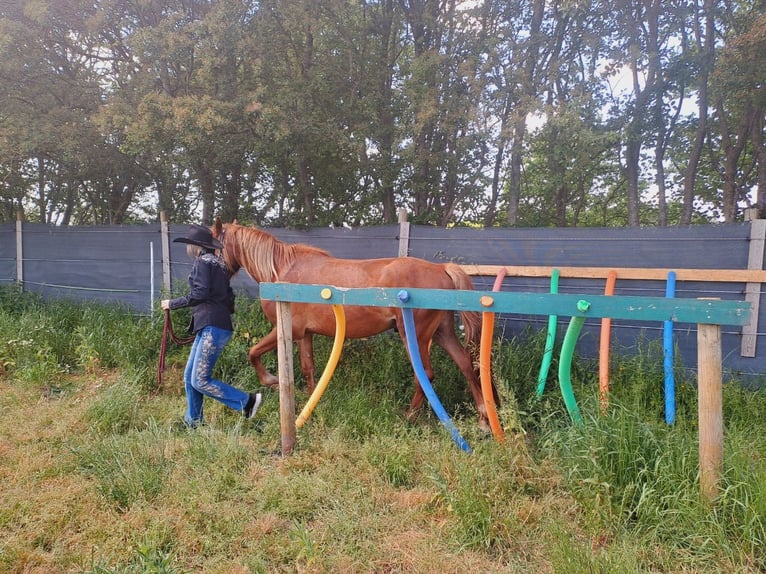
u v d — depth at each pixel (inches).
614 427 105.3
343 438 130.0
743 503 85.0
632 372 158.2
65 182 358.3
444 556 85.3
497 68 278.4
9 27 250.8
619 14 264.1
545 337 179.5
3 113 263.7
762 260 162.1
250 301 230.1
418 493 105.0
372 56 301.1
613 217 393.4
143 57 248.7
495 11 293.0
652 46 264.5
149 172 331.0
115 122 239.5
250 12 257.8
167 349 205.3
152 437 126.3
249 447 126.6
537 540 88.6
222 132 248.5
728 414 140.1
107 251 272.8
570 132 241.1
